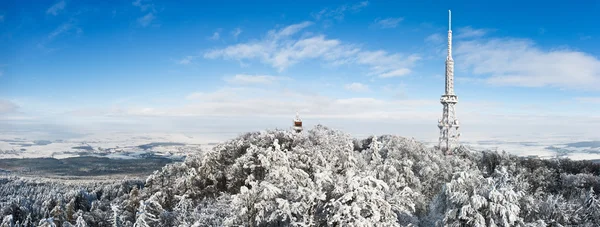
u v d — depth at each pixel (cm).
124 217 4550
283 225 3409
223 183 5706
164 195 5497
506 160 8625
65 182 11869
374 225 2988
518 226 3338
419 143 8088
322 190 3347
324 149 5756
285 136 6388
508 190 3378
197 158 6694
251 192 3441
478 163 8825
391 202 3472
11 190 10731
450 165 6869
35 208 7206
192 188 5431
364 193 3047
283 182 3894
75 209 6494
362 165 5769
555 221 4188
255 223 3409
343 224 2936
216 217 3912
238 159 5369
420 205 4616
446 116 14650
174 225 4169
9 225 5041
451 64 15775
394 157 6425
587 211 4684
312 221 3094
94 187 10531
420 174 6078
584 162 9488
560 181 7544
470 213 3328
